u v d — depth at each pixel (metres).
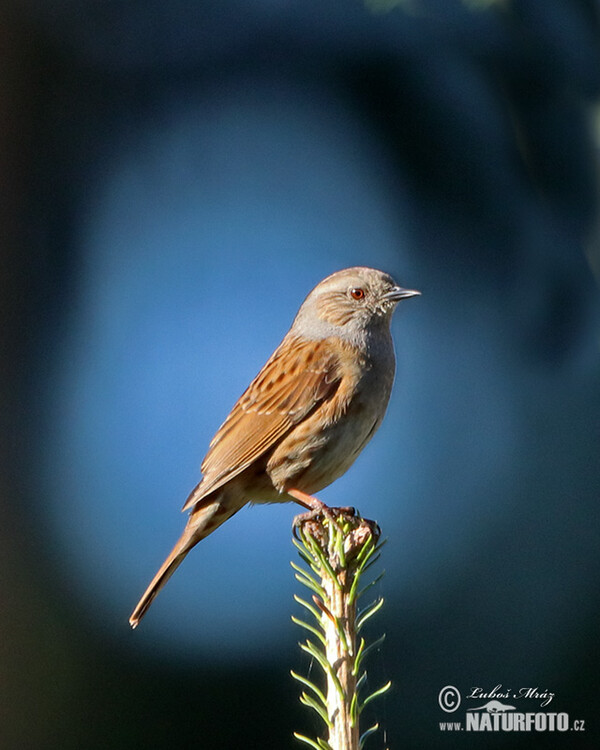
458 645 11.96
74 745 10.97
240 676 11.30
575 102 10.13
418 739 11.03
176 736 11.05
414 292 9.50
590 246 10.88
